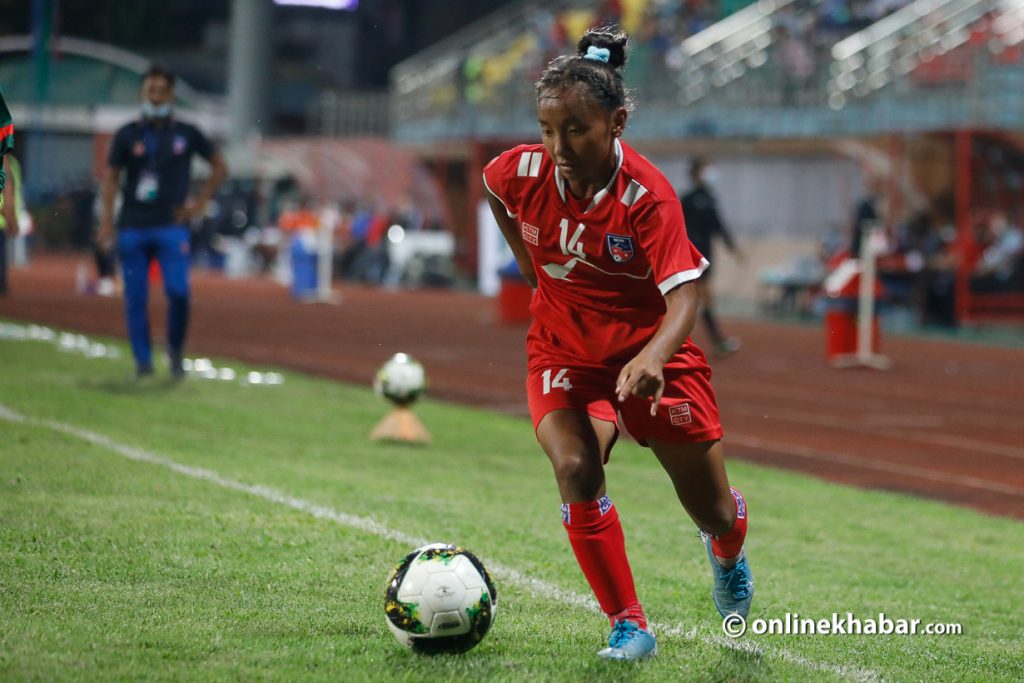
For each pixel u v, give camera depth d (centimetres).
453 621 1505
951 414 4700
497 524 2378
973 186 9594
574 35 12644
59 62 13512
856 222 8456
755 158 10562
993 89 9081
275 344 6178
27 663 1395
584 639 1647
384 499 2522
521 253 1645
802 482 3225
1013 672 1647
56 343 5222
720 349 6247
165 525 2127
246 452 2955
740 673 1531
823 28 10619
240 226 15138
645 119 11319
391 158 14450
